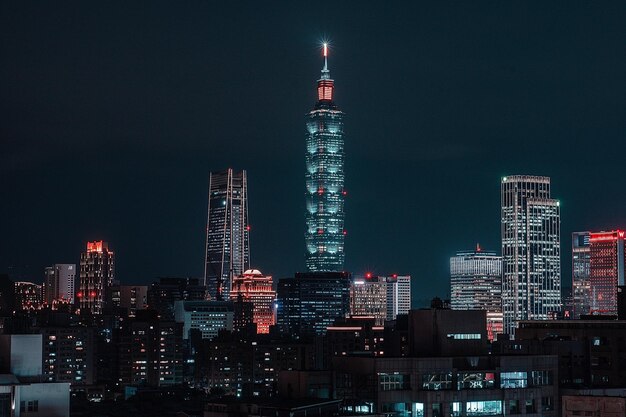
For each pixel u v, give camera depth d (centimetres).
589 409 15600
